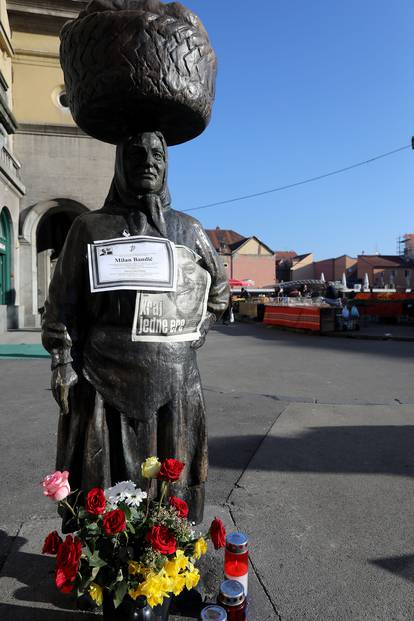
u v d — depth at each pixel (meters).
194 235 2.30
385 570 2.64
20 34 16.84
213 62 2.19
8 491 3.68
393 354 11.65
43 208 16.94
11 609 2.26
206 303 2.32
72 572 1.77
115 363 2.13
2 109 12.99
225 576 2.22
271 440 4.98
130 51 1.91
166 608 2.07
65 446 2.29
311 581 2.53
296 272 79.25
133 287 2.06
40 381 7.87
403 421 5.74
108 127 2.25
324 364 10.06
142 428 2.18
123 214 2.16
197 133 2.36
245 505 3.46
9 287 15.60
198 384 2.33
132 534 1.96
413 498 3.59
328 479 3.95
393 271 66.62
